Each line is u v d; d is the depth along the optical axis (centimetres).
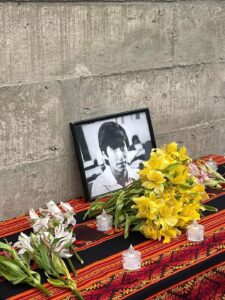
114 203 121
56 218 111
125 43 144
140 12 145
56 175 135
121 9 141
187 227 112
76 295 89
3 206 126
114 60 142
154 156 114
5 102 122
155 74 154
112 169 140
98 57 138
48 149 132
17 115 125
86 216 124
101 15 136
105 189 138
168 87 159
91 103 139
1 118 122
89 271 98
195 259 101
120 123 144
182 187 112
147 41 149
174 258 102
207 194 134
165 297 93
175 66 159
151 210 107
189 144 170
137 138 147
